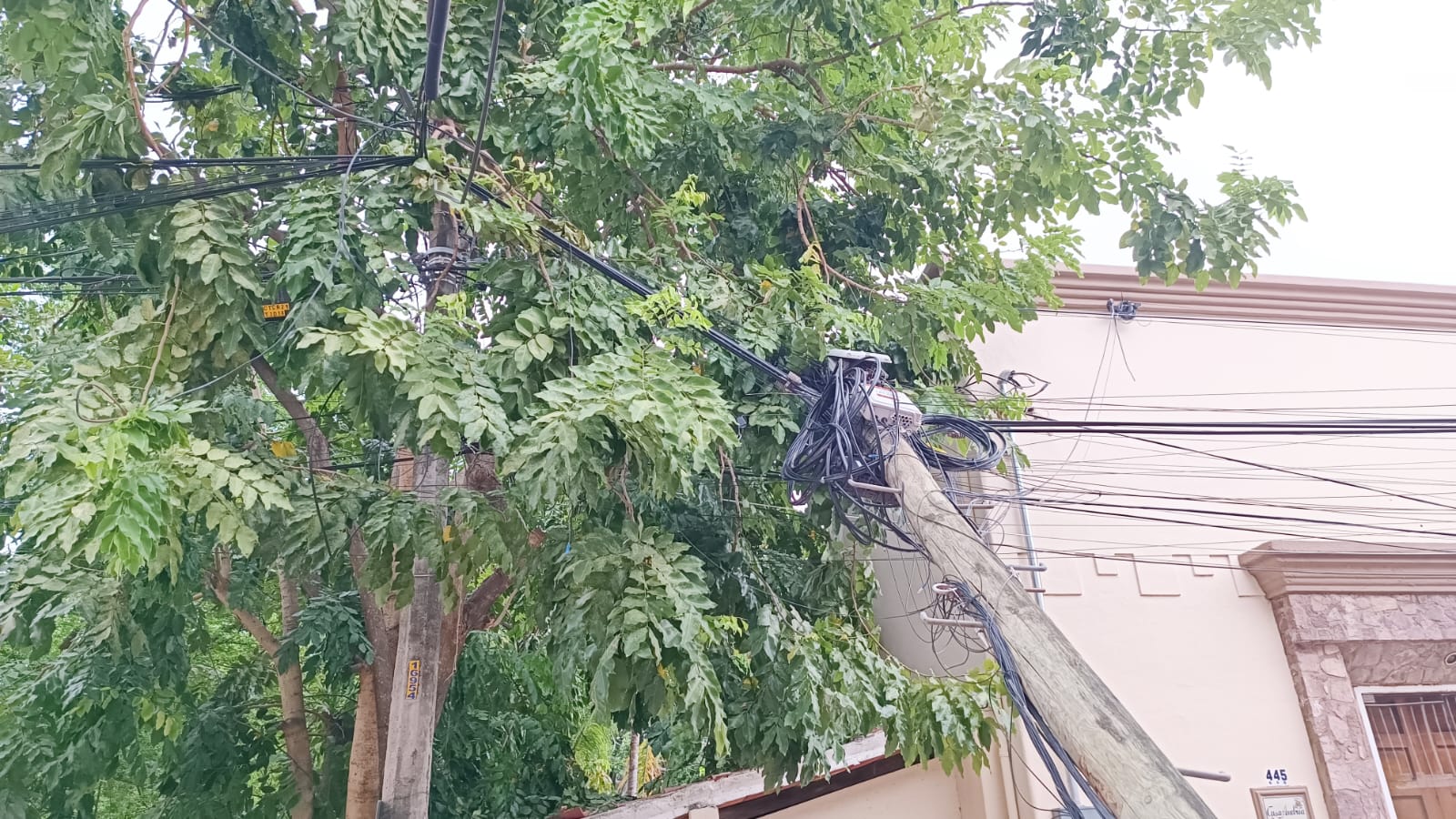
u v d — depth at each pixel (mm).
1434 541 9453
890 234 7812
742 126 7098
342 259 4730
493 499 5480
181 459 4156
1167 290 10031
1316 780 8219
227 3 5855
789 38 7281
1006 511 8734
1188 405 9711
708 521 6594
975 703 6512
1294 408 9812
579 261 5398
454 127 5699
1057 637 3732
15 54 4469
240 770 8414
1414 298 10469
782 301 6055
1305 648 8578
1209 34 6934
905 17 7039
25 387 6406
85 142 4488
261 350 4676
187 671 7281
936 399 6848
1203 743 8227
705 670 4629
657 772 19359
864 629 7621
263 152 6938
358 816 6926
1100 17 7215
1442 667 8758
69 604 5684
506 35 5953
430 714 5348
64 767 6945
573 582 4762
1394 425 5875
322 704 9758
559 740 10977
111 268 6754
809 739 6004
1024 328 9758
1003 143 6430
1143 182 6758
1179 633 8609
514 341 4746
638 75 5742
